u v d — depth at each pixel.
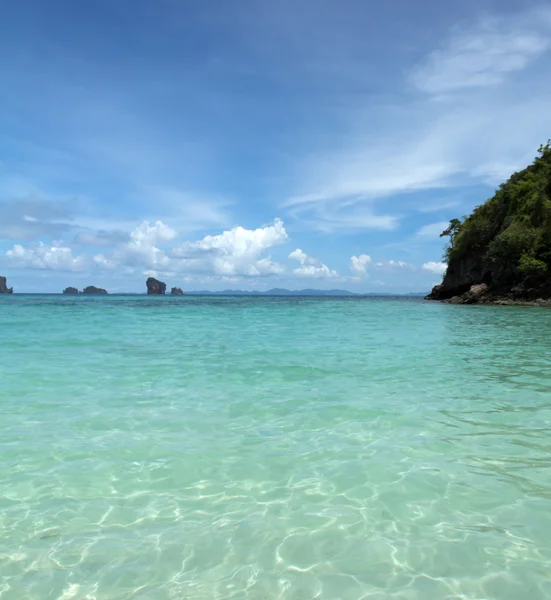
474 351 13.01
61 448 5.54
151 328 19.67
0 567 3.29
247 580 3.15
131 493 4.43
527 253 47.00
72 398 7.75
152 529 3.80
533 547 3.52
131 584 3.11
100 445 5.64
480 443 5.67
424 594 3.00
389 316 29.23
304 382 8.98
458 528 3.79
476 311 35.69
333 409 7.11
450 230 65.00
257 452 5.43
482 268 55.28
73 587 3.07
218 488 4.54
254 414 6.88
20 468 4.97
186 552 3.48
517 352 12.82
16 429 6.19
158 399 7.70
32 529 3.79
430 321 24.78
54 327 19.56
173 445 5.65
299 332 18.36
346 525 3.86
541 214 48.19
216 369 10.21
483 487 4.51
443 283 64.06
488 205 59.12
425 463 5.08
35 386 8.57
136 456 5.31
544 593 3.01
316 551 3.49
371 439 5.83
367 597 2.98
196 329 19.38
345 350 13.12
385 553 3.46
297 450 5.48
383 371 10.02
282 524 3.87
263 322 23.59
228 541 3.62
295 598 2.97
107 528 3.81
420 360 11.48
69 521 3.92
